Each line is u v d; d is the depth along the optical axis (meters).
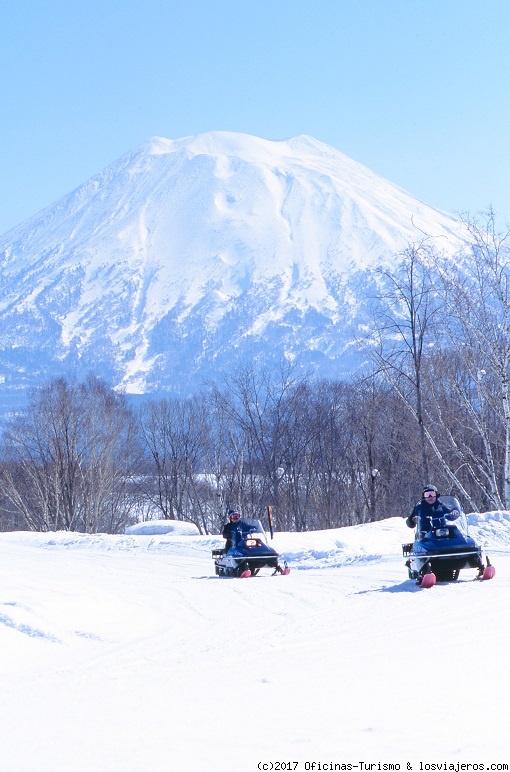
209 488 78.38
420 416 41.56
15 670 11.93
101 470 76.81
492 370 39.97
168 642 13.59
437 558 18.20
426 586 17.86
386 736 7.36
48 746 7.59
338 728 7.67
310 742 7.28
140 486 86.19
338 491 71.94
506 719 7.73
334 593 18.44
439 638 12.05
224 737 7.55
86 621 15.83
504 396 37.84
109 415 78.44
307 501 71.00
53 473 74.94
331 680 9.73
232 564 23.94
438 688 9.02
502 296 38.28
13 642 13.90
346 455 71.00
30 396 80.69
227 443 79.38
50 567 29.34
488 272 39.06
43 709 9.18
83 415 77.38
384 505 64.38
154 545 39.62
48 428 75.88
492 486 39.50
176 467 83.12
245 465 74.31
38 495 76.62
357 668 10.34
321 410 75.00
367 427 61.69
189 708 8.76
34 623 15.20
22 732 8.16
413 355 41.62
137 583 23.45
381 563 25.36
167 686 10.03
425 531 18.97
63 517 75.31
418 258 41.50
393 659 10.77
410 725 7.66
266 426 74.19
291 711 8.36
